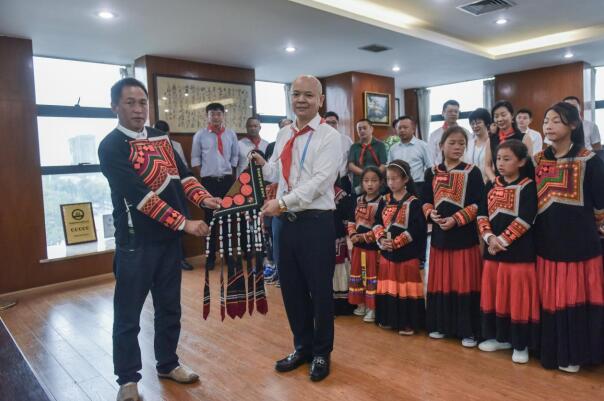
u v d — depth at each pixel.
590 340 2.17
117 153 2.01
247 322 3.08
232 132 5.02
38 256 4.20
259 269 2.14
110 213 5.22
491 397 2.02
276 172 2.29
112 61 5.09
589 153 2.15
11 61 4.05
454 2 4.62
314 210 2.17
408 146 4.30
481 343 2.54
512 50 6.40
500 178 2.41
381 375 2.26
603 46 5.73
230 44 4.72
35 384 0.93
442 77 7.45
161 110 5.02
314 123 2.15
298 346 2.39
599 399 1.97
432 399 2.02
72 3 3.40
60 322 3.30
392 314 2.80
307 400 2.05
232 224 2.18
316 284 2.20
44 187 4.75
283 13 3.93
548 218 2.21
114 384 2.33
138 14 3.70
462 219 2.52
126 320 2.08
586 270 2.17
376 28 4.51
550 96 6.91
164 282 2.24
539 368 2.28
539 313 2.28
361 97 6.67
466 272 2.56
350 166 4.09
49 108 4.73
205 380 2.29
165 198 2.09
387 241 2.76
